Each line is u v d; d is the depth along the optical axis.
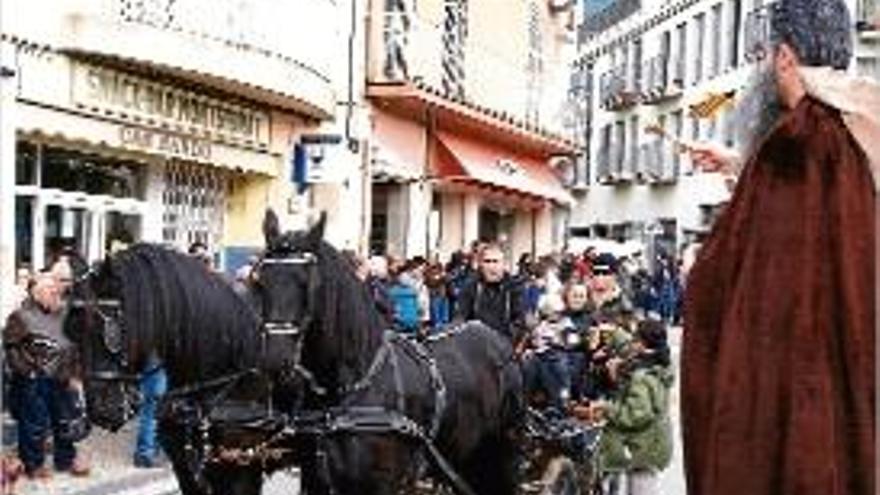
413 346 9.47
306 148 23.52
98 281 9.09
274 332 8.64
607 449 11.48
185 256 9.18
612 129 63.72
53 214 19.59
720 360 2.69
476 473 10.26
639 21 61.16
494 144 37.66
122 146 20.06
